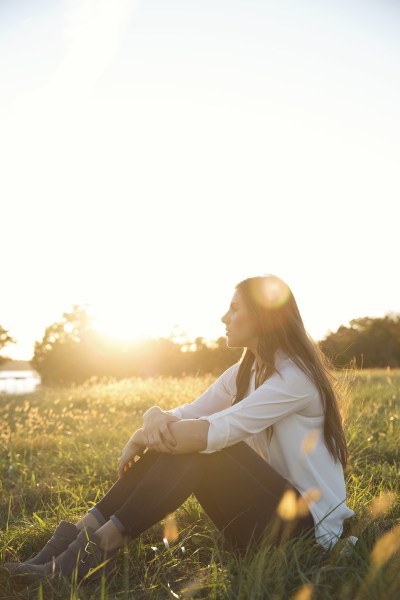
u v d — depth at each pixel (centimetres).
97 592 216
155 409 237
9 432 591
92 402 963
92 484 399
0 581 224
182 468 226
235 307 252
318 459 237
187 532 281
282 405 231
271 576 203
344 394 272
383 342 3105
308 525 229
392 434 475
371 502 290
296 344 243
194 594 214
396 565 203
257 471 229
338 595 196
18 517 318
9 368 7694
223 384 287
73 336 2784
